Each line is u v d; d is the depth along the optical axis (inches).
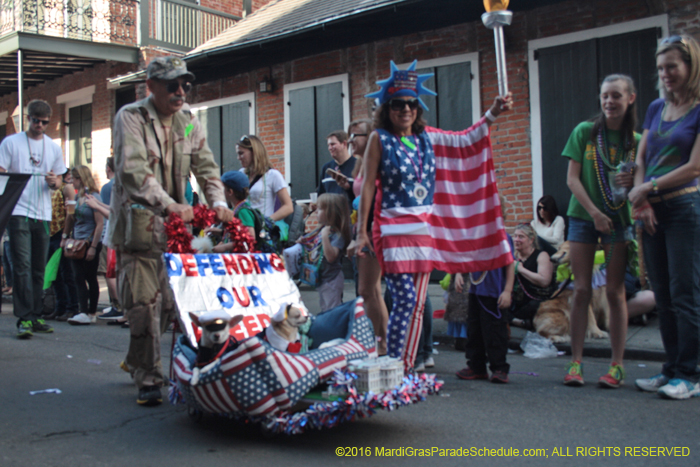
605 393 169.6
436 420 144.3
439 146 158.9
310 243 220.1
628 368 204.2
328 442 128.6
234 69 493.7
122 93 608.7
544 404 158.1
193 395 126.6
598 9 335.3
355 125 211.2
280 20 489.4
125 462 117.4
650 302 254.5
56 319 330.3
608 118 174.7
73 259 307.6
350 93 432.8
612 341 178.1
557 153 348.5
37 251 271.3
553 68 349.1
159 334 160.7
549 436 132.3
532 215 357.4
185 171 163.3
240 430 137.1
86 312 313.7
